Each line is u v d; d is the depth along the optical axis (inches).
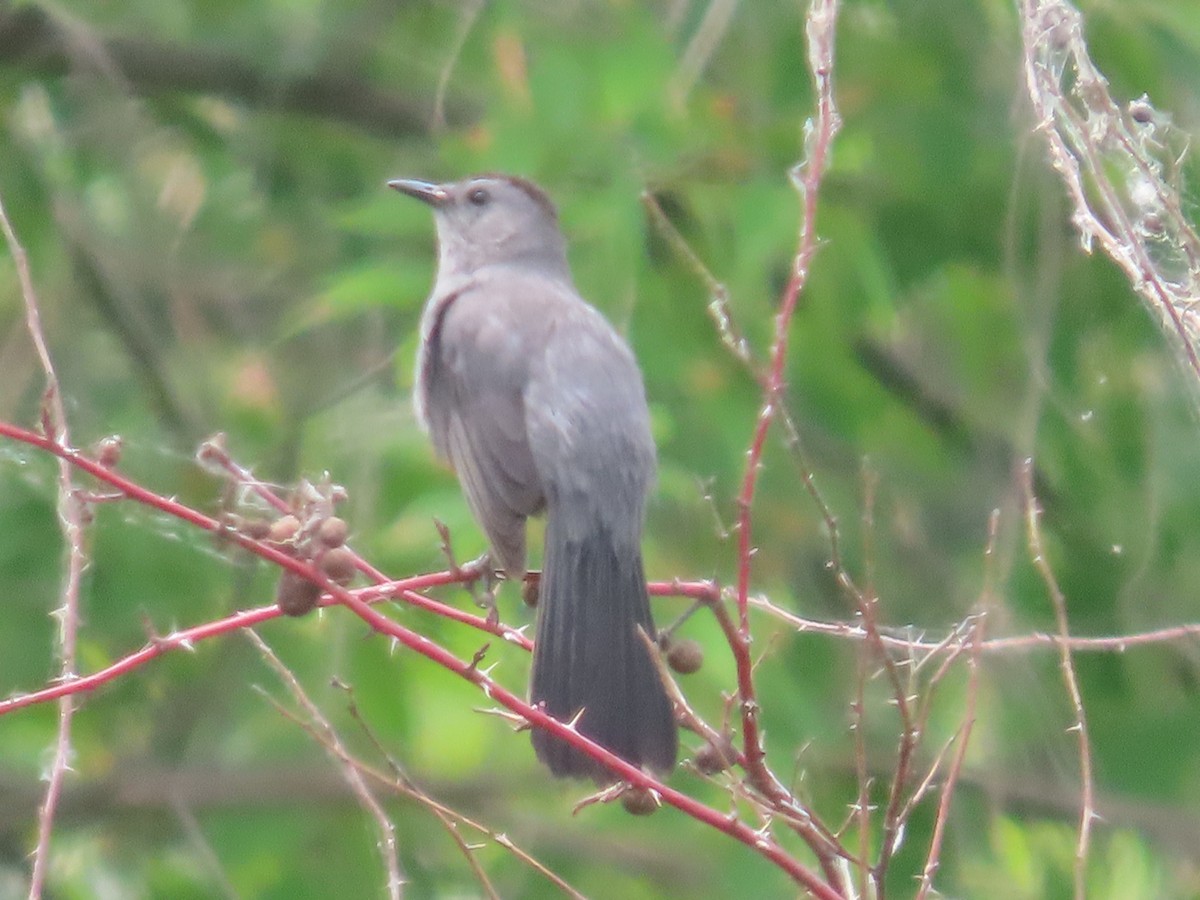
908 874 430.3
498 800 487.5
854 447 471.8
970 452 502.6
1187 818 451.8
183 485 471.5
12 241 249.3
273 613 220.4
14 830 492.4
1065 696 467.2
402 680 438.6
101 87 557.6
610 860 482.9
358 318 525.7
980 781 450.0
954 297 473.4
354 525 421.1
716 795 431.5
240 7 552.4
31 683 447.5
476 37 494.0
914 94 451.8
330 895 457.1
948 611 480.7
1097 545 468.8
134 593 447.5
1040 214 448.8
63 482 240.2
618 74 418.3
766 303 421.4
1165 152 296.7
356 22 553.3
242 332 569.0
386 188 465.7
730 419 420.2
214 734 480.4
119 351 552.7
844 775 444.1
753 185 409.7
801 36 448.1
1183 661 471.2
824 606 469.7
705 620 400.8
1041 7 247.1
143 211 575.5
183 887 463.5
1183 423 458.0
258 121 566.3
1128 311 455.8
